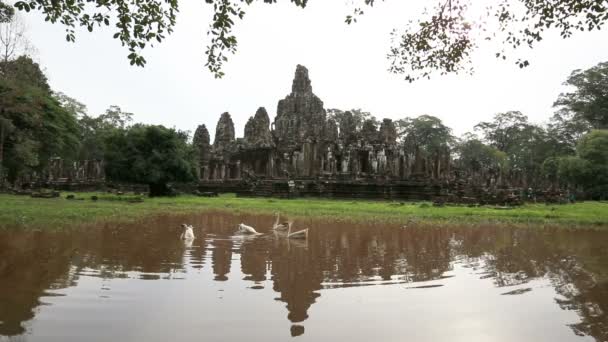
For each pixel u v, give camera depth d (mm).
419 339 5660
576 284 8672
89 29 12633
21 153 30859
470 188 42531
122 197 39469
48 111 38719
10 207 21984
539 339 5746
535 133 88312
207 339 5457
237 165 61531
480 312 6832
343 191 43438
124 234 14852
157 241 13445
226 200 38531
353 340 5559
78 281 8188
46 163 45375
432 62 18516
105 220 18938
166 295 7352
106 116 90312
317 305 6996
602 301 7492
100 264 9758
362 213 25703
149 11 12516
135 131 41781
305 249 12539
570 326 6270
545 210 29750
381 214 25125
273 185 46938
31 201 29000
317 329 5914
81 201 31922
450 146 95375
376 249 12805
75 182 59125
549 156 81625
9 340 5305
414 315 6605
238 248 12492
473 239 15555
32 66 33000
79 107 81375
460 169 55875
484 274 9500
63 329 5707
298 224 19938
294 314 6520
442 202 33844
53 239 13211
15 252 10992
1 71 29750
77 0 12195
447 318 6512
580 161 59625
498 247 13695
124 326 5848
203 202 35188
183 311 6531
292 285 8234
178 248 12203
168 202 34469
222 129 83688
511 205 35594
